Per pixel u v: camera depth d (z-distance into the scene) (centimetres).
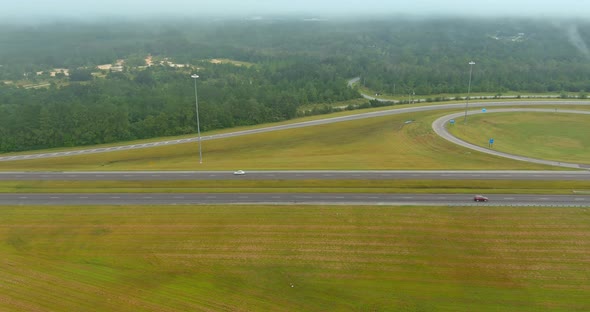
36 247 4869
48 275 4356
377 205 5678
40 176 7019
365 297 4041
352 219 5322
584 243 4809
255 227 5175
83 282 4247
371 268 4438
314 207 5641
